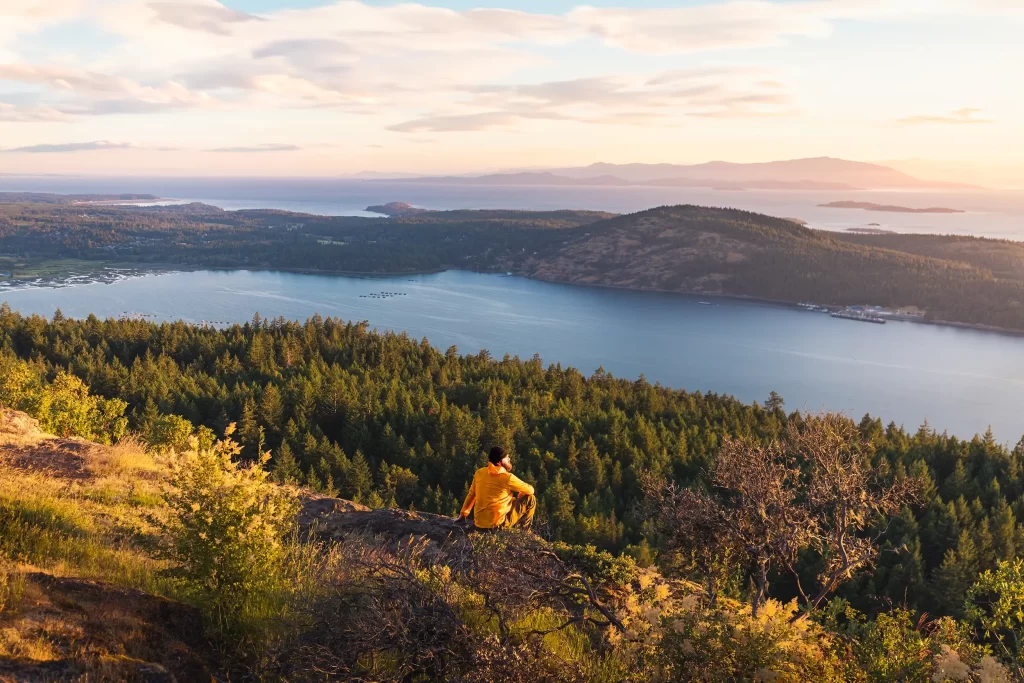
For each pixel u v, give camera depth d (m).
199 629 4.47
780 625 4.08
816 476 5.10
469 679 3.85
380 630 3.95
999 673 4.16
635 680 4.12
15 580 4.03
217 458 5.37
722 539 4.76
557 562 5.03
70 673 3.29
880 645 4.29
